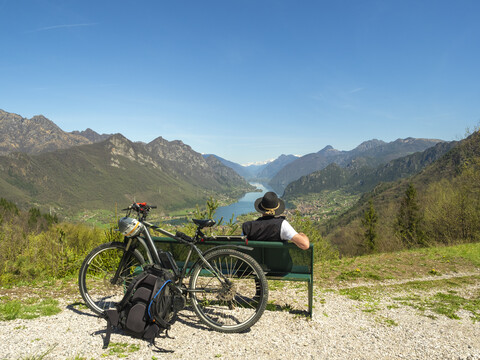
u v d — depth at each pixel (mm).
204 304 3738
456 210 23656
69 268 6574
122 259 3543
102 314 3326
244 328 3240
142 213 3439
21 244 9812
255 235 3586
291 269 3742
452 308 4930
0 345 2633
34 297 4098
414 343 3352
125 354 2641
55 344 2734
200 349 2861
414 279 7680
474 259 9945
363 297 5465
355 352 3037
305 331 3473
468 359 2979
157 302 2885
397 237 29453
